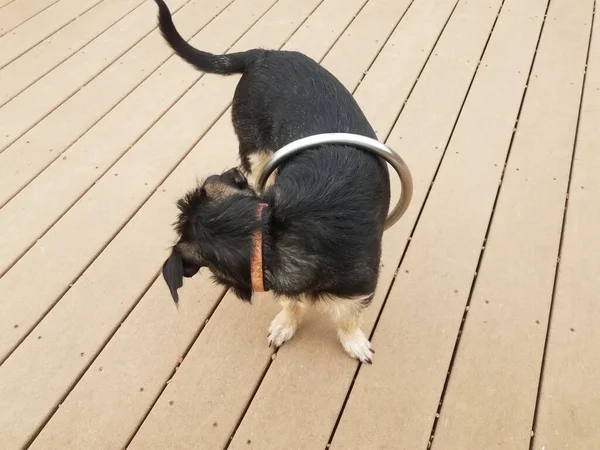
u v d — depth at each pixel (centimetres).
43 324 92
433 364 85
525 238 99
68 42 146
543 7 150
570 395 80
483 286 93
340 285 71
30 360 88
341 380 84
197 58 96
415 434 78
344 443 78
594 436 76
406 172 74
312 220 68
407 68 135
